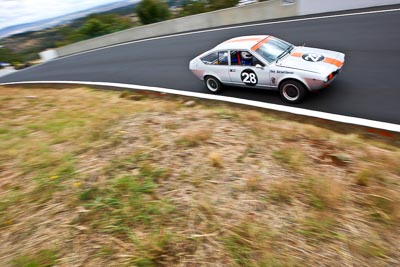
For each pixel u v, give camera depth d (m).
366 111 5.79
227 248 2.77
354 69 7.70
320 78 5.82
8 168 4.61
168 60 13.00
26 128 6.31
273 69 6.44
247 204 3.33
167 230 3.03
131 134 5.30
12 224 3.36
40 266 2.74
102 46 23.84
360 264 2.53
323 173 3.79
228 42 7.57
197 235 2.94
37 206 3.62
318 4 13.36
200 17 17.91
